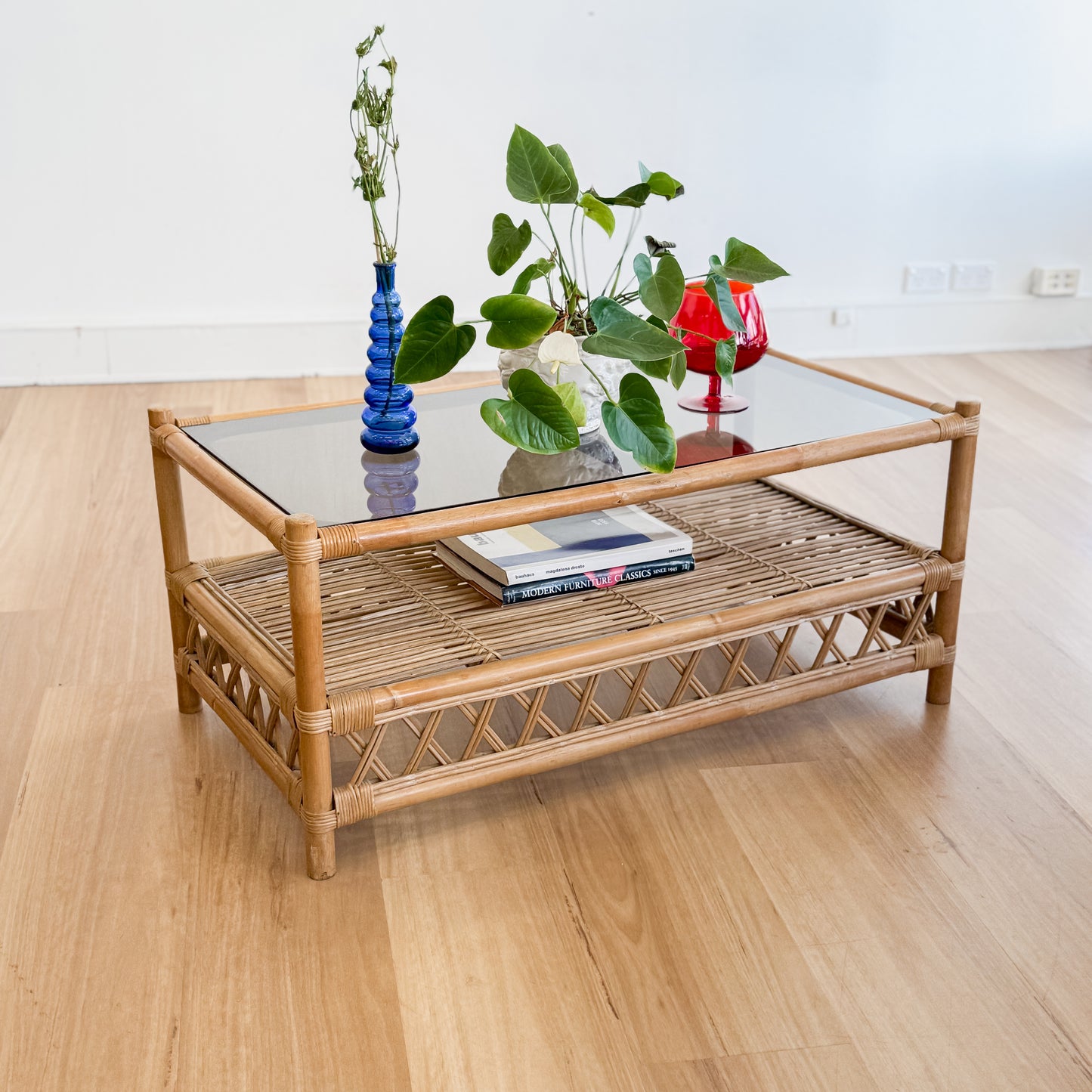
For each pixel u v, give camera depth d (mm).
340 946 1277
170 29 2949
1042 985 1235
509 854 1424
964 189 3496
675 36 3186
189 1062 1133
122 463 2629
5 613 1957
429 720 1360
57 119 2979
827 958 1268
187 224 3127
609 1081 1118
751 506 1858
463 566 1598
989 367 3498
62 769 1561
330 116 3088
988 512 2430
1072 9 3348
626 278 3402
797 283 3506
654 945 1285
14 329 3121
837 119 3352
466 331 1370
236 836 1443
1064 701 1751
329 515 1285
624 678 1483
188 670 1627
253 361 3268
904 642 1679
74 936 1280
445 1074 1125
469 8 3061
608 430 1389
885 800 1525
